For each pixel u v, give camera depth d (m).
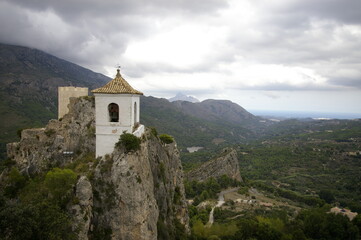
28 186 41.25
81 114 50.44
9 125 186.12
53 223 29.39
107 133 39.28
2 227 27.16
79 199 33.53
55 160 46.81
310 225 82.00
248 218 98.12
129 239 35.00
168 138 64.94
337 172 198.62
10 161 48.69
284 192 149.50
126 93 38.41
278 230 79.00
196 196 135.50
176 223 55.44
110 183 36.56
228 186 155.25
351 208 124.38
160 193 49.16
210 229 80.56
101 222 35.19
